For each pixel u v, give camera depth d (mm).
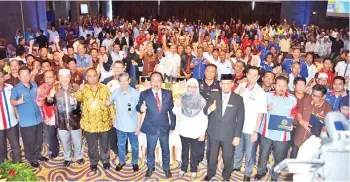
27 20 16391
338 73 7395
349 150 1522
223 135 4109
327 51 15414
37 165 4906
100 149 4820
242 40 14836
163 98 4289
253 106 4160
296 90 4207
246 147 4371
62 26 20109
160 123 4332
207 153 4406
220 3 28453
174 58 7520
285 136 4090
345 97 4383
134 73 7762
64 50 9180
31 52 7582
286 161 1628
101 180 4590
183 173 4664
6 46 12562
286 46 14102
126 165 5016
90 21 23578
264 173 4484
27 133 4676
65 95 4539
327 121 1644
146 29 20844
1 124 4504
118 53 7785
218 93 4129
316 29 19547
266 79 4422
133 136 4613
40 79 5457
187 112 4215
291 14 25172
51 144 5062
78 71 5879
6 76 5383
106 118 4547
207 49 8008
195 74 7195
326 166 1508
